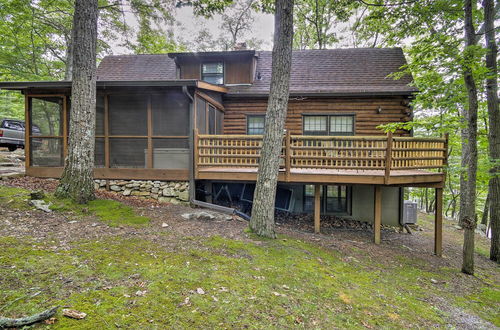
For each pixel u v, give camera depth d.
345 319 2.65
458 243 7.81
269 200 4.91
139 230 4.35
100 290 2.44
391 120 8.35
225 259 3.58
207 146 6.50
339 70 9.67
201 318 2.24
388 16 7.31
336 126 8.65
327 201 8.64
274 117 4.89
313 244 5.12
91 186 5.52
